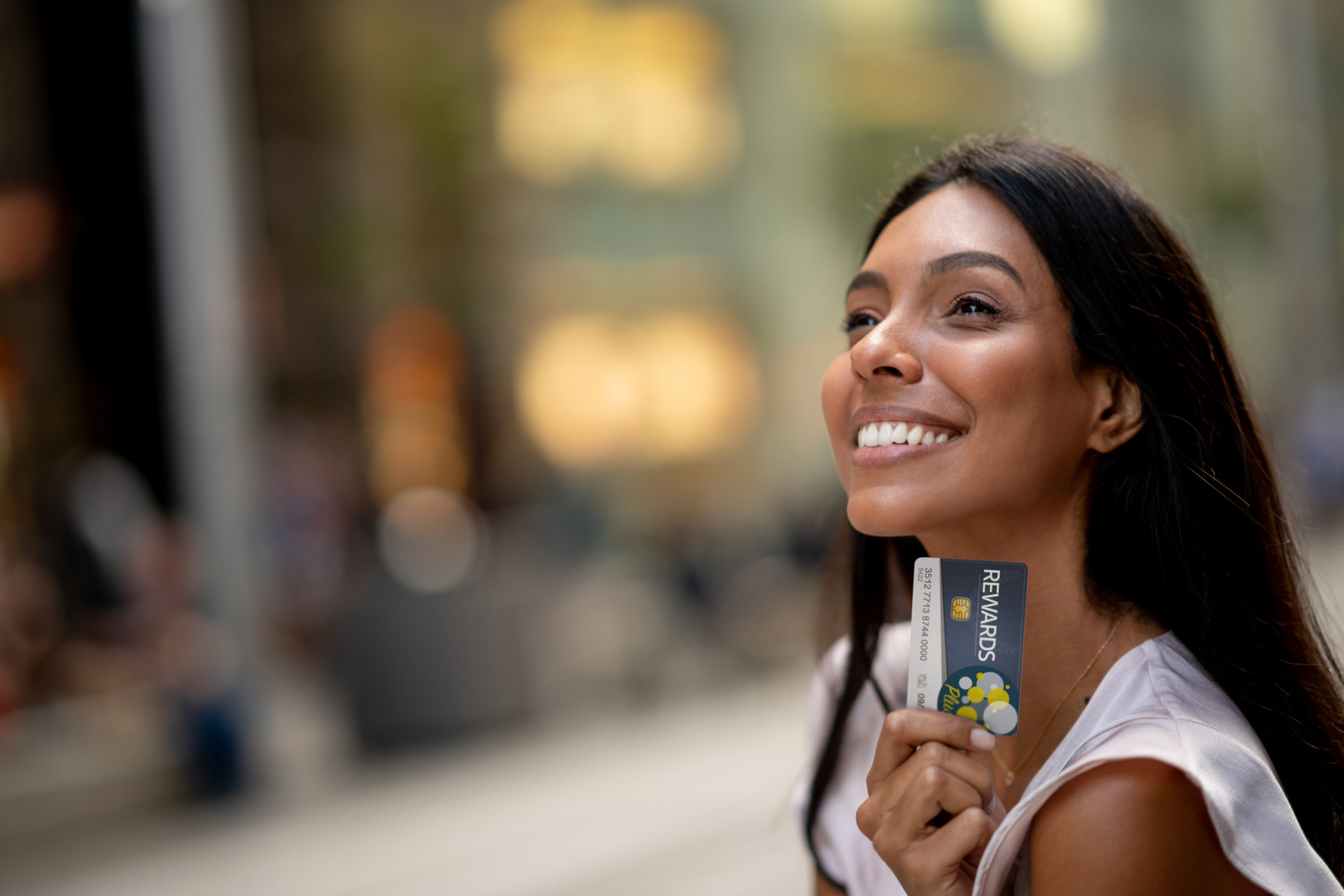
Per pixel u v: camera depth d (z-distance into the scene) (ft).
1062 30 54.03
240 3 37.96
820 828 4.53
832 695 4.73
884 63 47.34
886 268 3.76
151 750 20.51
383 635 23.36
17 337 22.68
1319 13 63.41
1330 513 49.24
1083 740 3.46
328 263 38.58
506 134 40.16
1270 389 58.70
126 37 24.12
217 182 22.15
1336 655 4.33
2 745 19.01
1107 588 3.77
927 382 3.60
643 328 43.42
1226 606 3.77
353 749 23.54
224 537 21.35
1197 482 3.71
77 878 17.20
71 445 23.13
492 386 42.32
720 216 44.62
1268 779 3.33
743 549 33.45
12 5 23.57
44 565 20.63
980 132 4.49
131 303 24.16
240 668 21.02
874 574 4.52
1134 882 3.09
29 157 23.62
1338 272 63.72
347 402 40.57
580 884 15.79
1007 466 3.55
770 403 45.44
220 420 21.59
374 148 38.93
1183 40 61.05
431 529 31.42
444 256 39.04
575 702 26.55
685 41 43.68
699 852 16.72
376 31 38.73
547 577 27.55
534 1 40.65
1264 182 61.93
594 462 42.63
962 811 3.31
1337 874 4.02
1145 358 3.64
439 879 16.47
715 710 26.07
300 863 17.53
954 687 3.44
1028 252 3.60
